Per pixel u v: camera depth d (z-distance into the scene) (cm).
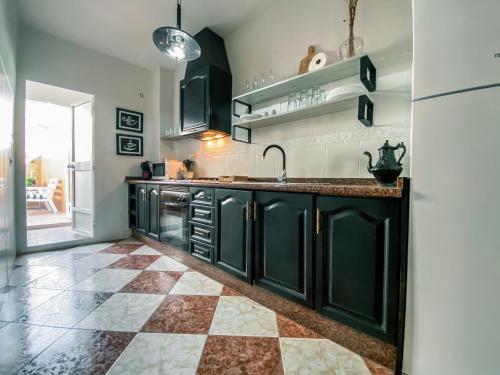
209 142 311
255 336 130
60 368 105
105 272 216
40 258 254
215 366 108
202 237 210
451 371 88
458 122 85
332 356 116
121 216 343
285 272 144
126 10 242
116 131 336
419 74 93
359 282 113
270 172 238
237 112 270
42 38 275
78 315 147
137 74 356
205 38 268
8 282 191
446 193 88
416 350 96
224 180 245
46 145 652
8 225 199
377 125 171
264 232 157
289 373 105
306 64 203
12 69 223
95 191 318
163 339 126
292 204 140
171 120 367
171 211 254
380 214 106
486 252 81
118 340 124
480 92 81
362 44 167
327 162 196
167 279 203
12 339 124
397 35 163
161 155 356
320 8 201
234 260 178
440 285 90
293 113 197
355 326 115
